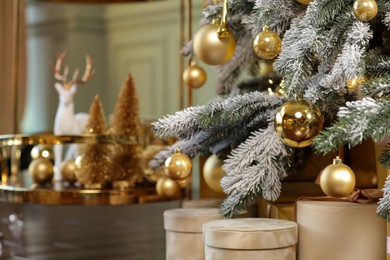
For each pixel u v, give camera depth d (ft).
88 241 7.18
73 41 12.89
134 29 12.50
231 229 3.43
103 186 5.64
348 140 2.89
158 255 6.26
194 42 3.98
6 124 13.04
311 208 3.53
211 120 3.53
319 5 3.20
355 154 4.19
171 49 11.79
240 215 4.47
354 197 3.61
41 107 13.82
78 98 12.80
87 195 5.26
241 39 4.41
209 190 5.07
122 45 12.73
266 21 3.41
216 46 3.88
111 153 5.65
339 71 3.12
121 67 12.78
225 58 3.94
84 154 5.61
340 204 3.55
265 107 3.71
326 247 3.49
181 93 6.15
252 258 3.41
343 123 2.87
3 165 6.60
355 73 3.05
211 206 4.63
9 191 5.48
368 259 3.46
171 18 11.76
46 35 13.56
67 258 6.18
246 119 3.83
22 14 13.16
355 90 3.24
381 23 3.67
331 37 3.27
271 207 4.24
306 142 3.18
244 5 3.89
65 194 5.29
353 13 3.14
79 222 8.77
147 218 9.09
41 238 7.42
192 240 3.97
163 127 3.58
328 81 3.18
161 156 4.50
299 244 3.62
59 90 6.59
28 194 5.38
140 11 12.28
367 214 3.46
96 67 13.00
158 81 12.07
